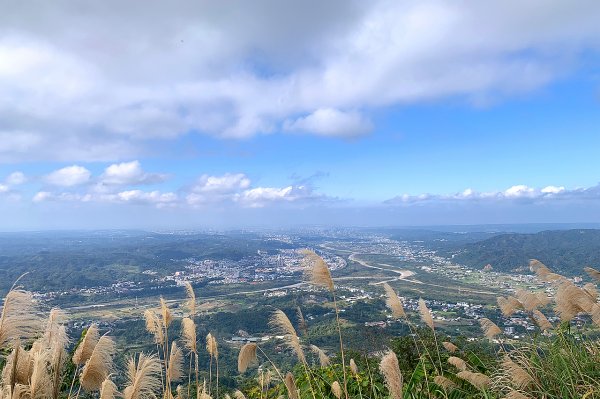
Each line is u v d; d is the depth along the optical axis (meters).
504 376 4.17
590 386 3.71
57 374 3.84
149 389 3.93
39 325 3.80
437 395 4.54
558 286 4.43
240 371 4.10
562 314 4.36
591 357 4.22
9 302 3.58
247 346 4.17
